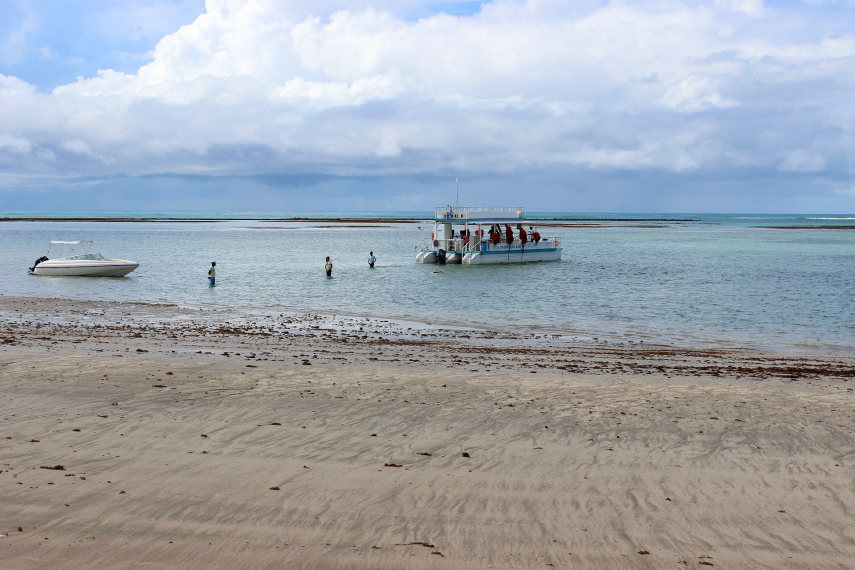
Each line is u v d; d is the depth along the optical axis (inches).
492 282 1820.9
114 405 479.5
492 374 634.2
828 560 289.4
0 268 2081.7
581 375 649.0
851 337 1002.1
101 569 267.9
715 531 313.9
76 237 4347.9
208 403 491.5
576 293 1576.0
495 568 276.8
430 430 445.1
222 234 4980.3
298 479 359.9
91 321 1042.1
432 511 327.0
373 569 273.4
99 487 342.3
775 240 4394.7
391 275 1999.3
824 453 411.2
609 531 311.7
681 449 416.2
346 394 526.9
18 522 303.1
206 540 293.4
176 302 1354.6
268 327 1025.5
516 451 409.1
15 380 533.0
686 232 5757.9
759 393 556.7
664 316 1213.7
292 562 277.4
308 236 4709.6
